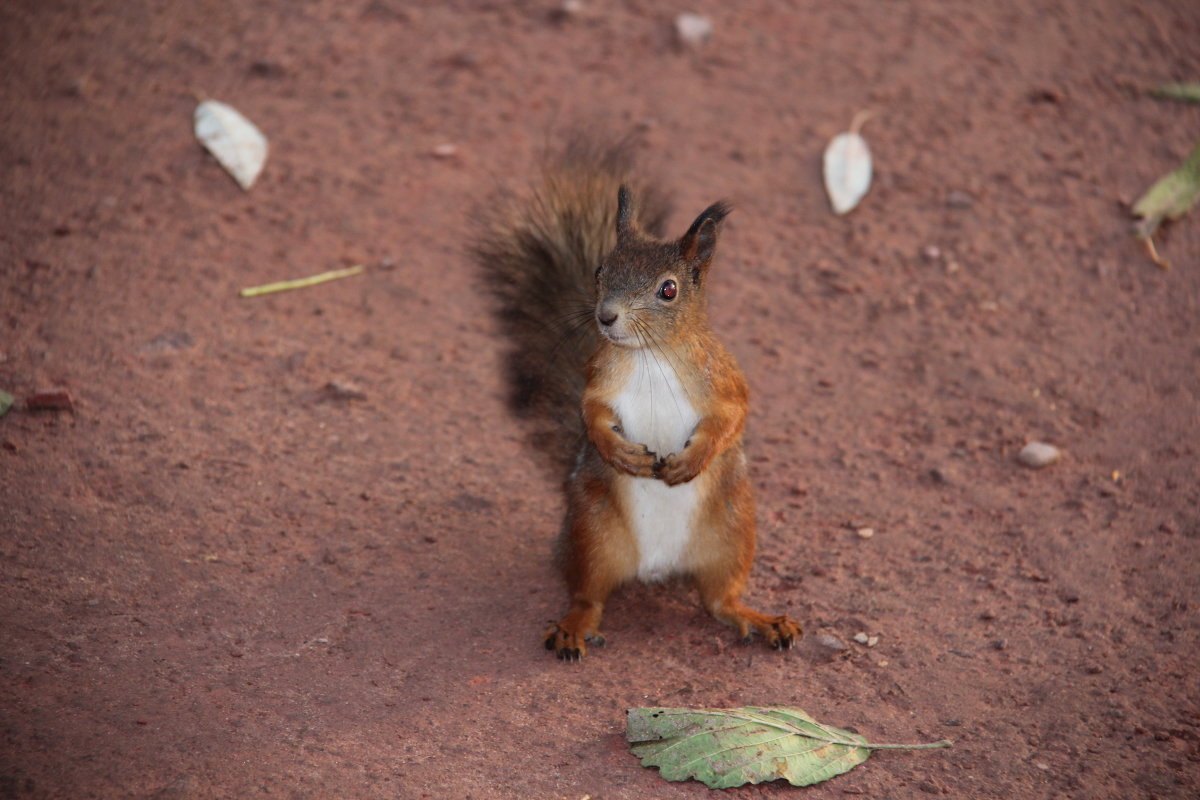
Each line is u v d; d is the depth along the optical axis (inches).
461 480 443.2
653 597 398.3
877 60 690.8
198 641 347.9
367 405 474.9
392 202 585.6
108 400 454.0
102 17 692.7
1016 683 356.2
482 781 299.7
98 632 345.4
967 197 602.5
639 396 359.6
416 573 391.9
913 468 461.4
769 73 679.1
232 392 470.0
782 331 531.5
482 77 668.1
